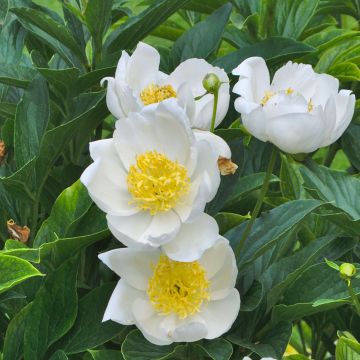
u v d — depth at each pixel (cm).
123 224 77
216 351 82
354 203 90
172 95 91
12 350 89
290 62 88
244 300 86
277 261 92
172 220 77
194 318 80
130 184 78
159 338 79
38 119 96
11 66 104
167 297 79
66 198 89
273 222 87
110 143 79
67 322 86
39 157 93
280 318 88
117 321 79
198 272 80
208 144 75
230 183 92
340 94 82
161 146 79
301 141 78
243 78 84
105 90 99
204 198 73
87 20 100
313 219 103
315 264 89
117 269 79
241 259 86
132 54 95
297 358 85
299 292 89
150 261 80
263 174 97
